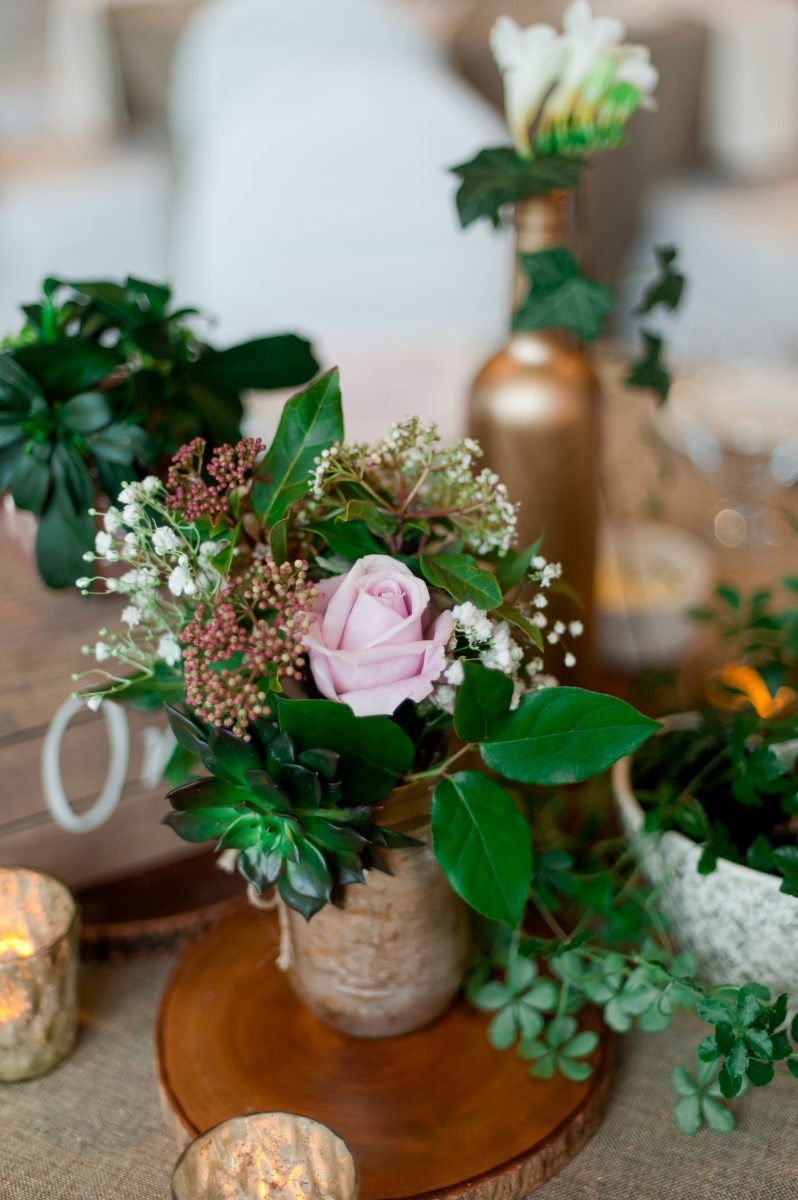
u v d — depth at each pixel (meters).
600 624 0.90
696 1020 0.68
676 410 1.16
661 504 1.02
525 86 0.70
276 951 0.70
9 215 2.12
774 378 1.20
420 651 0.49
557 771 0.51
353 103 1.59
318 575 0.56
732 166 2.29
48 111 2.59
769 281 2.04
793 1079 0.62
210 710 0.51
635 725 0.51
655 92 2.15
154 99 2.39
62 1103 0.63
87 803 0.73
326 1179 0.51
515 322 0.72
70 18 2.33
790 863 0.55
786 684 0.72
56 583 0.66
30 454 0.65
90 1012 0.69
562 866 0.63
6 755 0.70
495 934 0.66
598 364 1.26
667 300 0.79
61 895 0.64
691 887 0.59
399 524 0.55
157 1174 0.59
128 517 0.53
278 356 0.71
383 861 0.54
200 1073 0.62
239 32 2.08
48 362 0.64
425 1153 0.57
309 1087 0.61
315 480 0.53
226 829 0.55
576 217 0.75
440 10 2.26
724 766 0.67
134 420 0.64
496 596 0.50
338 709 0.49
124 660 0.57
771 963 0.58
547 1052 0.61
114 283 0.69
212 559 0.52
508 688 0.51
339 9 2.05
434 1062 0.63
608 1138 0.60
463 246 1.65
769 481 1.09
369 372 1.20
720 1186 0.58
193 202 2.11
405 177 1.62
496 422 0.75
